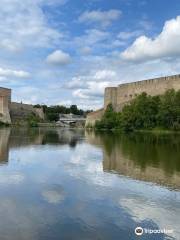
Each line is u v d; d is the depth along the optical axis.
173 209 17.88
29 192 20.52
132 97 144.50
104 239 14.07
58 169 29.02
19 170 27.94
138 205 18.42
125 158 37.19
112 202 18.86
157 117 112.69
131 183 23.70
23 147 48.69
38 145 53.34
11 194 19.92
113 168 30.03
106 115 138.50
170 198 19.92
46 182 23.48
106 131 121.31
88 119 159.50
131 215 16.84
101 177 25.73
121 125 123.38
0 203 18.08
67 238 14.01
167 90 122.44
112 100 153.62
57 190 21.23
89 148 49.28
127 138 75.69
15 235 14.11
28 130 124.56
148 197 20.02
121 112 131.88
